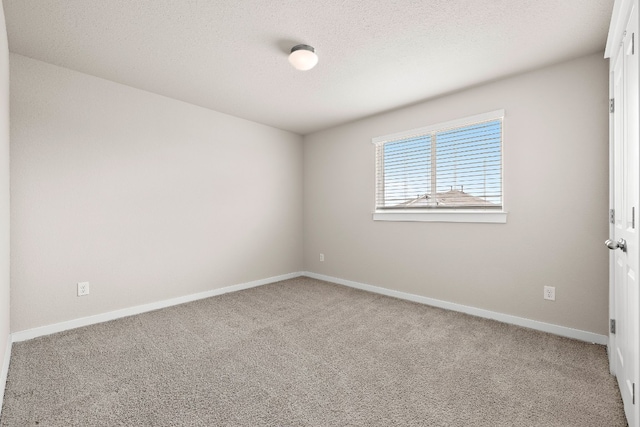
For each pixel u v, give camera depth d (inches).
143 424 53.2
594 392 62.2
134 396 61.1
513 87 99.1
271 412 56.5
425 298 122.2
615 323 67.5
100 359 76.3
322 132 163.8
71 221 96.3
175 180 121.6
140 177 111.7
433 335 91.3
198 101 123.3
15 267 86.1
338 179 156.0
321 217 165.0
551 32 75.7
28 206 88.4
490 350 81.2
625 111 56.7
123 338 89.0
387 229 135.4
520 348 82.2
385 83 105.4
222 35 78.0
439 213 116.9
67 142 95.4
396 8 67.4
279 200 162.6
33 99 89.3
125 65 93.6
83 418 54.6
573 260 88.6
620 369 61.2
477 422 53.7
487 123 106.7
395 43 81.4
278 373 70.1
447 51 85.0
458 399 60.3
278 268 162.7
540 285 94.5
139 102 111.1
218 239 136.1
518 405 58.3
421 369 71.7
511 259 100.2
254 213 150.6
